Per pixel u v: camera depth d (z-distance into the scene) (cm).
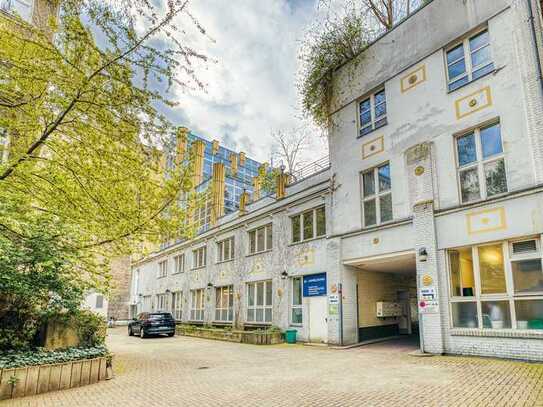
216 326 2448
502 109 1102
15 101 623
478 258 1102
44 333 1005
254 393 741
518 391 655
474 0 1222
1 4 1055
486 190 1119
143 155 703
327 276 1603
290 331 1722
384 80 1490
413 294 1808
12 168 644
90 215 752
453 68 1273
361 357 1165
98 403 698
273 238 2017
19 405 690
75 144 672
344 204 1588
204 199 988
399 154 1386
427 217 1227
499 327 1027
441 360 1022
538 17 1070
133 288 3975
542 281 962
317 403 648
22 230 857
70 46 585
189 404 678
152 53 593
